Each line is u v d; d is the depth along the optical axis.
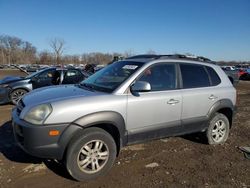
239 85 21.77
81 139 3.88
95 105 3.97
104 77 4.82
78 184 3.95
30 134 3.69
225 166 4.71
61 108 3.77
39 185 3.89
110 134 4.30
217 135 5.74
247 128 7.14
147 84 4.30
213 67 5.70
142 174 4.31
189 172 4.43
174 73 4.99
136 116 4.38
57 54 71.25
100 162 4.13
